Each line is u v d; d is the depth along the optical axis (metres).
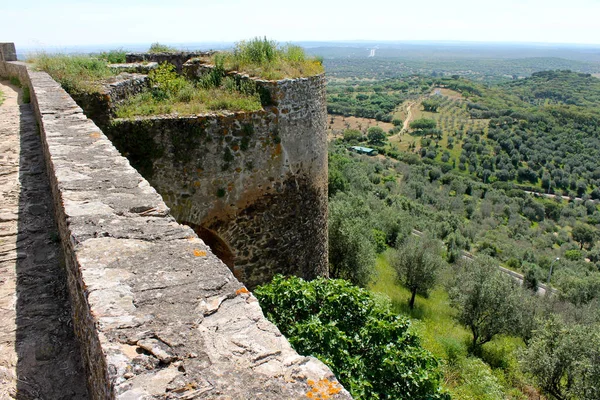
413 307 14.02
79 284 2.06
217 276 1.94
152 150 6.18
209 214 6.65
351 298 4.73
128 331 1.59
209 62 8.62
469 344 12.20
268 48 8.11
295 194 7.34
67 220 2.40
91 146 3.88
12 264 3.37
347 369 4.09
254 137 6.68
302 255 7.71
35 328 2.71
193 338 1.58
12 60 13.92
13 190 4.67
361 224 14.37
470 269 13.88
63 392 2.25
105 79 7.40
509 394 9.93
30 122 7.37
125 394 1.33
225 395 1.36
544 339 10.15
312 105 7.32
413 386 4.29
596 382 8.62
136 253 2.09
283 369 1.49
